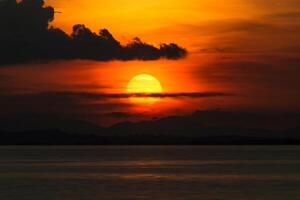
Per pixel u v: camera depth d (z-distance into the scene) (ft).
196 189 431.84
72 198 376.48
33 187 447.83
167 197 381.60
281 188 440.86
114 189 431.02
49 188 439.22
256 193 404.57
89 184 475.31
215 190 424.87
